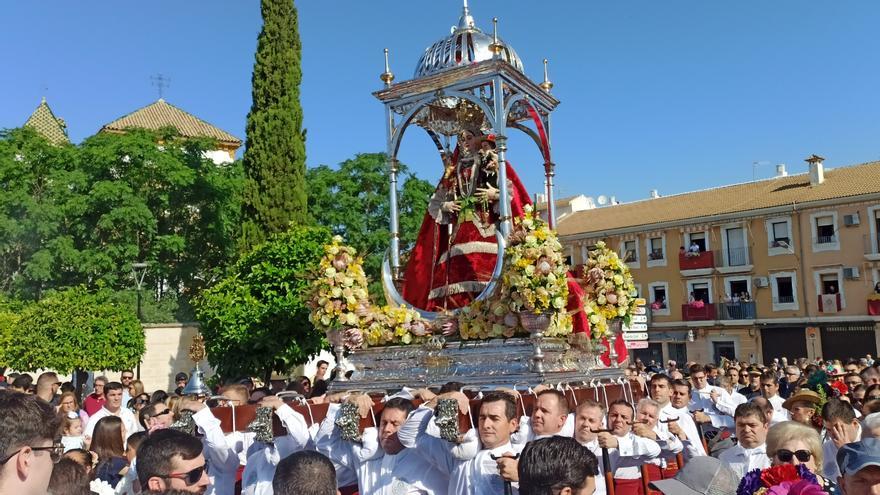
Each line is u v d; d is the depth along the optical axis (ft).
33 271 85.56
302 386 37.14
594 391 26.30
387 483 19.17
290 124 76.48
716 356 132.98
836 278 120.16
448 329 28.96
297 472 11.12
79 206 90.43
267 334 54.49
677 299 136.67
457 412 17.11
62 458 13.30
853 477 10.78
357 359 30.76
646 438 18.93
